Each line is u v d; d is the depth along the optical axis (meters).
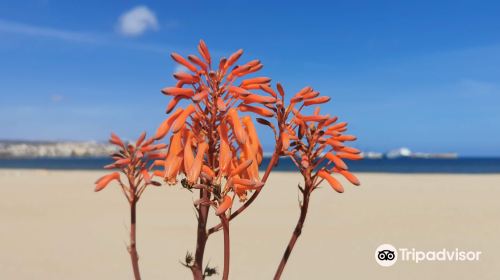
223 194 2.85
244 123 3.13
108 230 13.66
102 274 8.95
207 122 2.98
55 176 44.75
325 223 14.61
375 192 25.20
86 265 9.62
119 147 3.64
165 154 3.56
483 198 21.78
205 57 3.05
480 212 16.91
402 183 32.75
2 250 10.95
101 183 3.54
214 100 2.96
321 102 3.20
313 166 3.27
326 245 11.40
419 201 20.64
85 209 18.39
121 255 10.55
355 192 25.25
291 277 8.77
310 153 3.25
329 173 3.23
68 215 16.72
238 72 3.04
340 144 3.14
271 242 11.80
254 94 2.98
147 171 3.57
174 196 23.08
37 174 49.19
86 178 40.75
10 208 18.56
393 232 12.98
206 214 3.15
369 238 12.20
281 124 3.10
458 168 90.50
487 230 13.06
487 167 97.69
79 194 24.53
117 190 26.34
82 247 11.38
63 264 9.70
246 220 15.24
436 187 28.89
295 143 3.22
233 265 9.62
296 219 15.45
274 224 14.48
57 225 14.54
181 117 2.88
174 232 13.31
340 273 8.99
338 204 19.61
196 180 2.81
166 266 9.60
